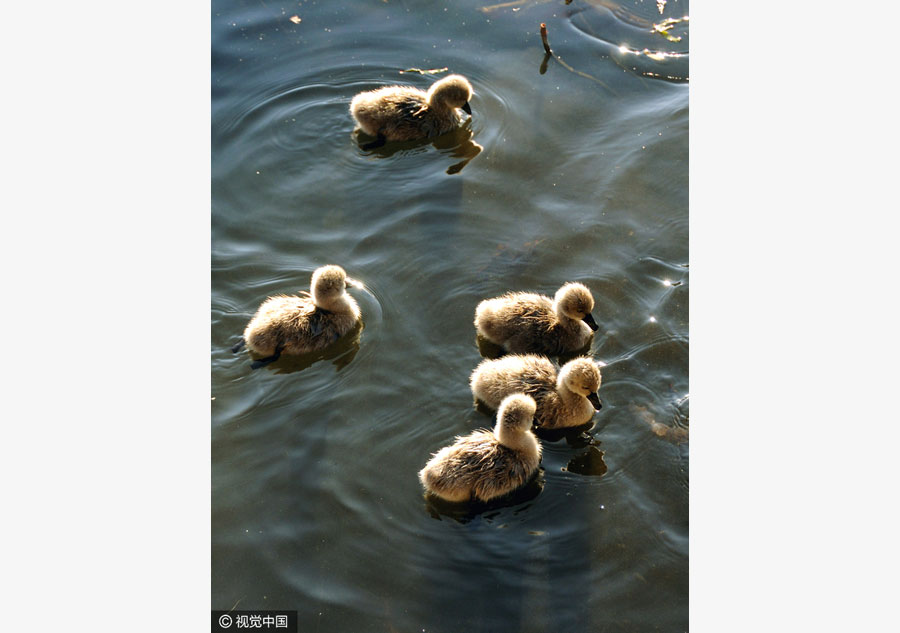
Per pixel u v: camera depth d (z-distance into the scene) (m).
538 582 2.40
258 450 2.56
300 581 2.40
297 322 2.69
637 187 2.95
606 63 3.22
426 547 2.44
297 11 3.36
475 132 3.09
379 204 2.94
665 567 2.41
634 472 2.52
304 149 3.06
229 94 3.16
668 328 2.71
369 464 2.54
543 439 2.58
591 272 2.80
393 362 2.68
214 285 2.79
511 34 3.30
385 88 3.12
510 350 2.71
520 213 2.91
